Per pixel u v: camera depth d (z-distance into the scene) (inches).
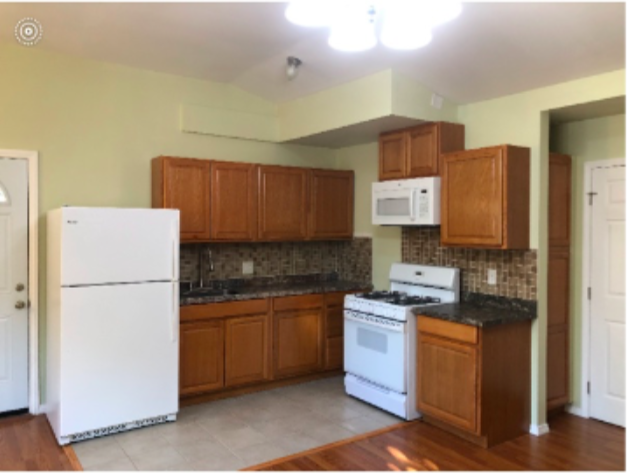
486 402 131.6
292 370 177.9
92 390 133.4
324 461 123.7
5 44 144.6
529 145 143.8
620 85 125.6
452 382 137.2
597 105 135.1
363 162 197.8
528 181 142.3
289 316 177.0
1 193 146.4
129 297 137.9
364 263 199.5
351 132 172.9
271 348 172.9
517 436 139.0
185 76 172.4
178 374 150.0
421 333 146.3
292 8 96.3
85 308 131.9
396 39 101.8
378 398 156.6
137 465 120.7
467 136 161.0
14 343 149.6
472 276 158.4
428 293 167.5
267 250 195.9
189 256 178.2
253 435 138.0
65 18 130.2
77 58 155.3
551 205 149.4
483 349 130.9
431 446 132.3
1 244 146.9
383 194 169.9
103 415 135.1
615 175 146.3
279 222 183.5
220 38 141.0
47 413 147.6
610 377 148.6
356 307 164.6
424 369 145.3
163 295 143.1
